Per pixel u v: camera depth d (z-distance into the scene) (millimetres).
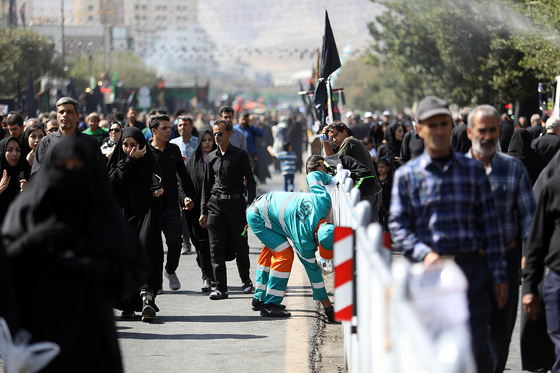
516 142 14000
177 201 11812
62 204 5121
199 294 11953
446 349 3041
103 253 5133
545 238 6328
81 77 68188
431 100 5785
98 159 9367
